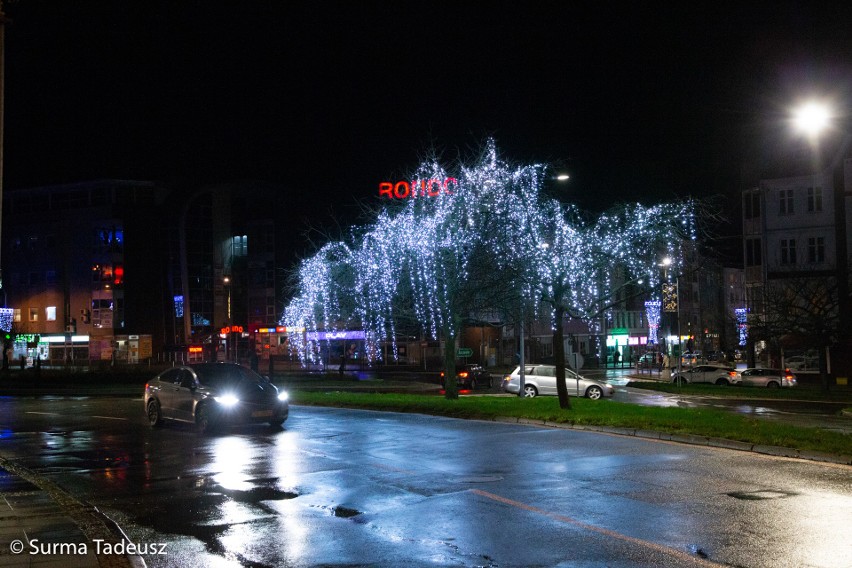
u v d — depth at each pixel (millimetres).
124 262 78812
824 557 7203
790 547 7547
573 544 7754
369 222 33938
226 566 7289
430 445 15312
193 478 12156
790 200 53812
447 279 26547
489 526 8570
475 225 26469
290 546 7938
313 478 11867
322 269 38594
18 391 37594
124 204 79438
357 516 9234
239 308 87438
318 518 9188
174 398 19297
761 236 54250
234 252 88625
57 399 32344
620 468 12258
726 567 6930
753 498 9883
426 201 28828
